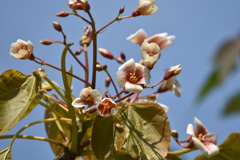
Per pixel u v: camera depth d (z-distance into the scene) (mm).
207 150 805
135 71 798
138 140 785
